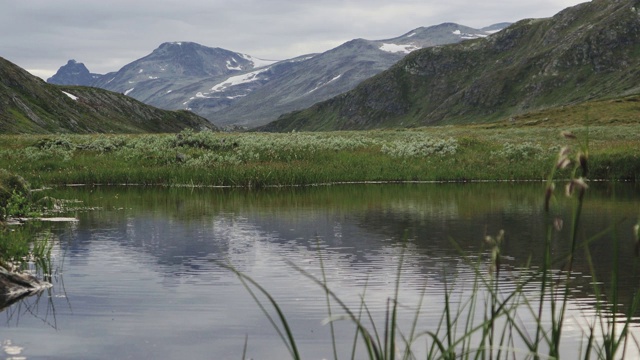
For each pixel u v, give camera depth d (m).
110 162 45.12
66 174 40.91
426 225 22.59
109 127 163.38
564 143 55.72
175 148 49.12
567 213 25.48
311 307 12.28
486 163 46.41
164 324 11.26
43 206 28.19
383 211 26.80
